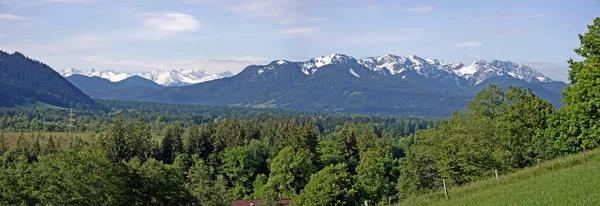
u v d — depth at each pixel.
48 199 45.25
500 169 58.00
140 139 124.81
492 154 57.94
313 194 67.31
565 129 63.66
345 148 130.38
